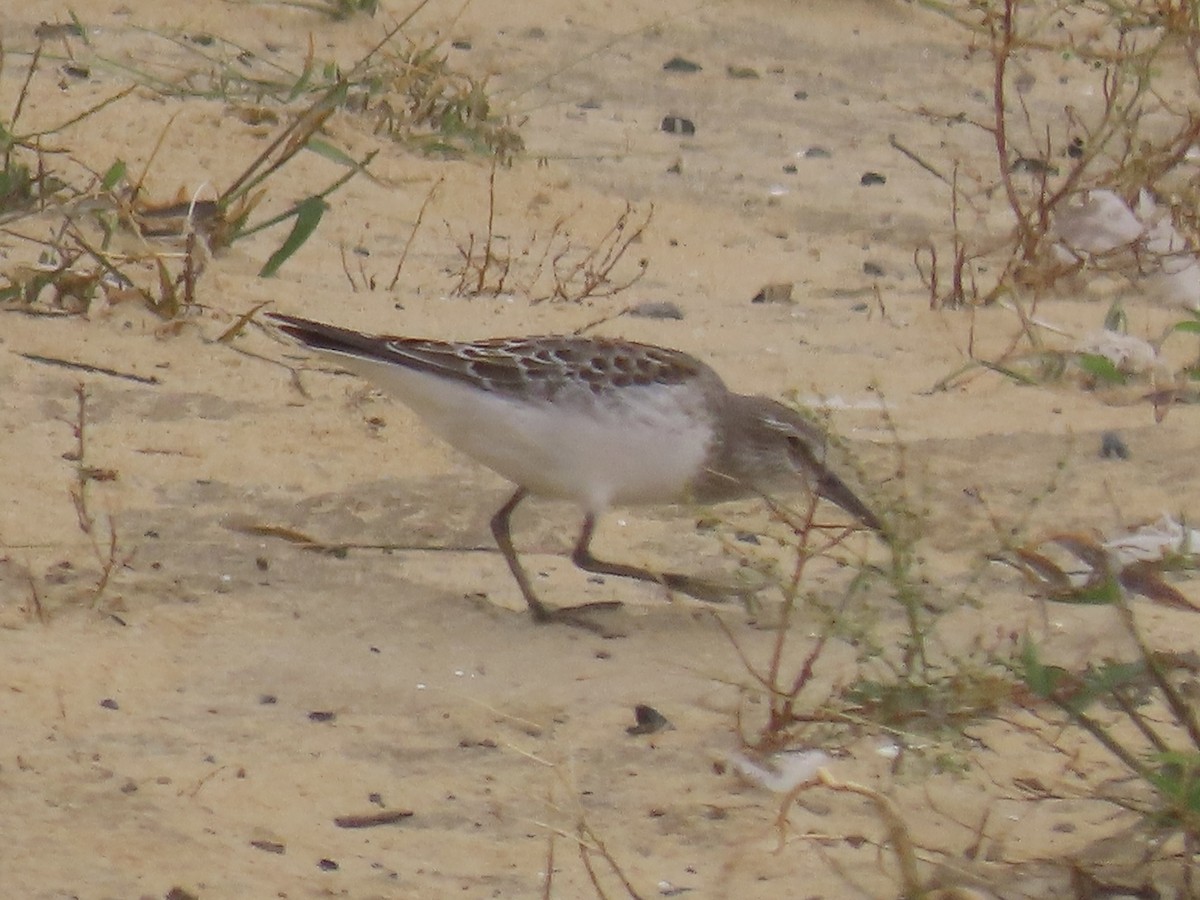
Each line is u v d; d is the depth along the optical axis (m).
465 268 13.81
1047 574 9.80
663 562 10.24
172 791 7.54
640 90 19.28
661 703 8.60
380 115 16.98
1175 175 17.33
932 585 9.91
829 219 16.62
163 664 8.55
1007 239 16.05
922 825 7.65
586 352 9.63
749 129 18.69
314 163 15.62
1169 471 11.41
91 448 10.55
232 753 7.88
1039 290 14.65
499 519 9.78
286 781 7.71
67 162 14.40
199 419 11.08
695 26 20.81
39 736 7.82
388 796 7.68
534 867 7.25
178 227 13.59
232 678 8.50
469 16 20.08
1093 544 9.23
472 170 16.38
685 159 17.72
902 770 8.02
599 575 10.09
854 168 17.92
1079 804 7.82
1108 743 7.62
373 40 18.78
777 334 13.55
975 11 21.52
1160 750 7.59
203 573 9.47
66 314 12.09
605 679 8.83
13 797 7.36
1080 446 11.68
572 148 17.64
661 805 7.73
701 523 10.68
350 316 12.75
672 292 14.37
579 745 8.18
